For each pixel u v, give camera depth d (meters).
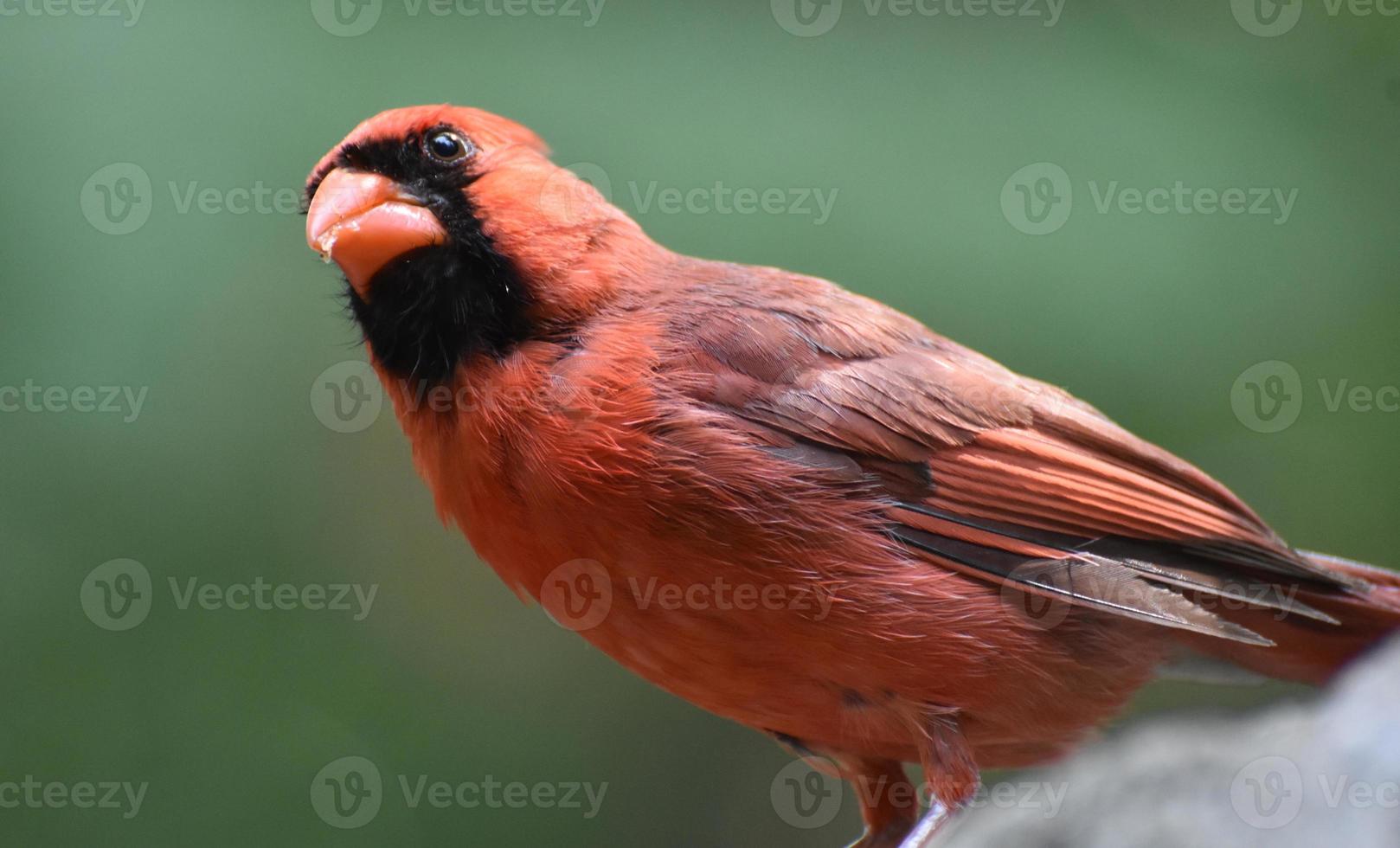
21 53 10.25
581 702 11.82
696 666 7.51
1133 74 10.79
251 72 10.43
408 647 11.30
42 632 10.38
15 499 10.30
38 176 10.14
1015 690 7.58
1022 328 10.23
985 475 7.71
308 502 11.00
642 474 7.09
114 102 10.24
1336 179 10.71
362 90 10.48
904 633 7.35
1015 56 10.85
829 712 7.73
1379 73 10.86
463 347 7.53
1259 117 10.79
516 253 7.57
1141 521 7.84
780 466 7.27
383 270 7.63
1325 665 8.50
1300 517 10.70
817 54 10.77
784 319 7.84
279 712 10.80
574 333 7.57
